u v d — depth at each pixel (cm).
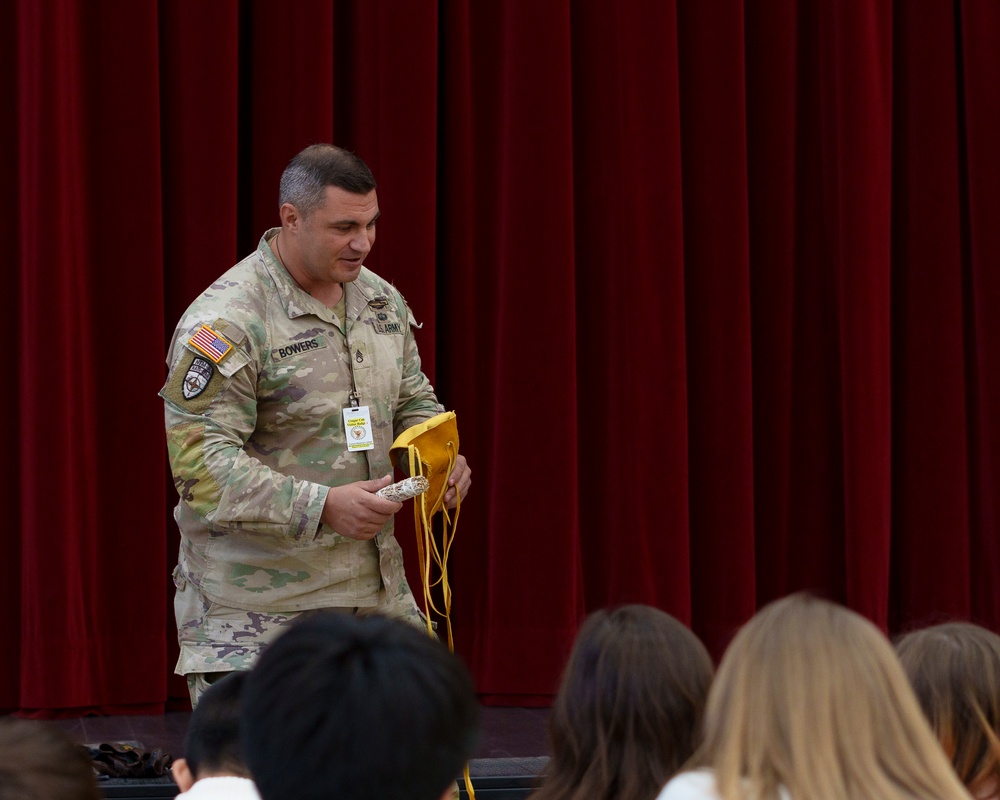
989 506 918
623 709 334
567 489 823
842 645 263
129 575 763
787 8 895
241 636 505
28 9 735
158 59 766
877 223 882
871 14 879
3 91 757
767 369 909
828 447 919
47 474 731
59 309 732
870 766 254
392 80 796
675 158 848
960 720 359
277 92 787
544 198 823
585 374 870
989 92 909
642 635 342
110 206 759
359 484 491
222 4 764
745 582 870
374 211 507
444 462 525
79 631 742
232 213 771
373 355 533
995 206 909
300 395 509
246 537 509
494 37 843
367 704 220
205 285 769
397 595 539
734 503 870
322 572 514
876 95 883
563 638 820
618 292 854
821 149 912
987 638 366
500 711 810
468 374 835
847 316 884
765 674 263
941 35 912
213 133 766
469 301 835
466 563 838
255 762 227
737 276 870
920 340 917
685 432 851
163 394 486
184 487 483
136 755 629
